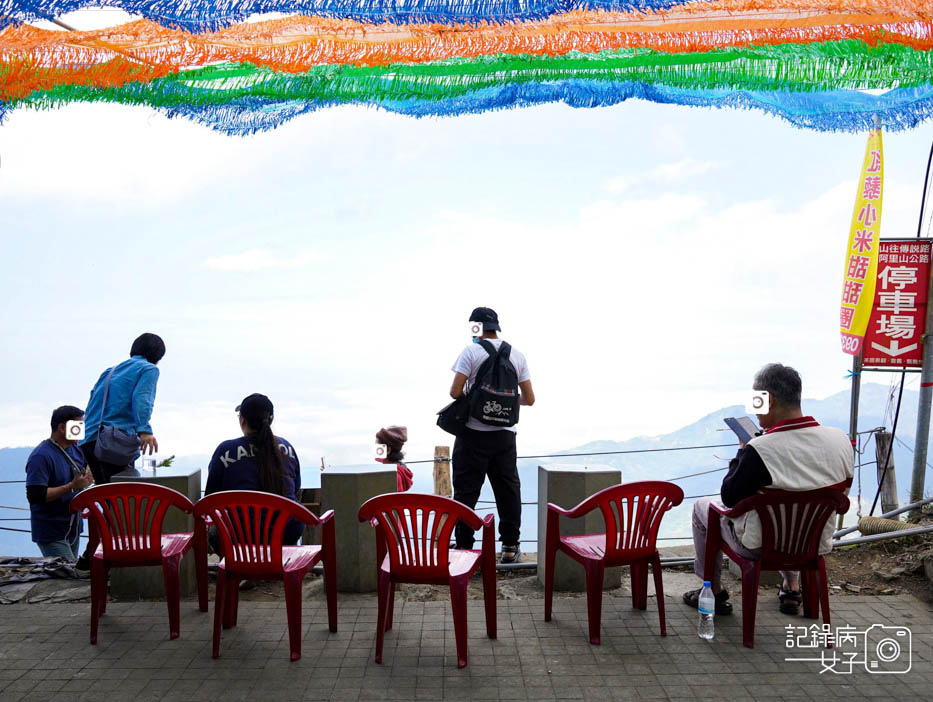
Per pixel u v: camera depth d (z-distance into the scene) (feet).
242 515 13.05
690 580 16.70
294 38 12.01
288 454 15.56
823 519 12.96
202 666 12.60
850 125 13.25
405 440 18.74
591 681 12.00
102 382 17.49
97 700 11.46
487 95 12.95
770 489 12.79
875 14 11.68
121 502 13.44
